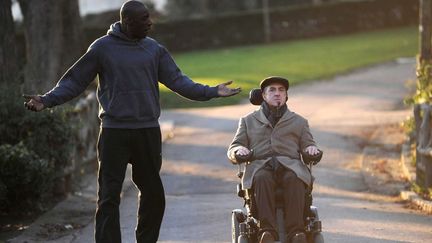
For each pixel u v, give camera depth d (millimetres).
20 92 31781
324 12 127438
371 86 72938
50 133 31203
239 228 19781
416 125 34938
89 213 30141
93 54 19453
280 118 20141
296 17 126562
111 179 19484
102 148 19562
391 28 129875
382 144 44656
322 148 44719
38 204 29969
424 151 31875
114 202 19469
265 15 124688
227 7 145875
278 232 18922
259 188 18984
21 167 28375
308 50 108500
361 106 60750
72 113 36219
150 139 19641
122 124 19391
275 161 19625
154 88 19703
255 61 98938
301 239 18312
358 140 46469
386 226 26109
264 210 18797
